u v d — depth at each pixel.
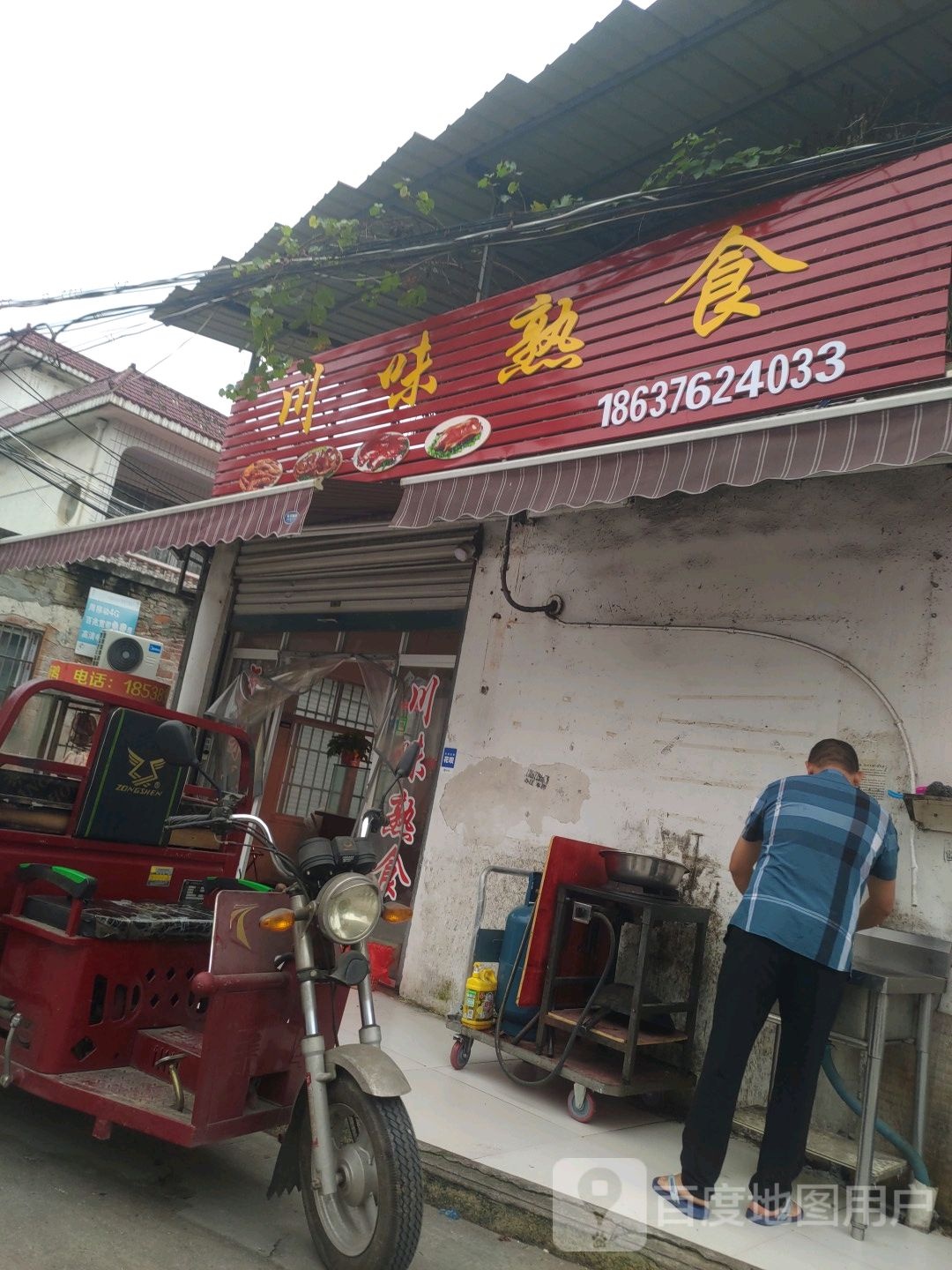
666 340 4.48
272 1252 2.82
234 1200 3.16
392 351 6.05
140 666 8.92
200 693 8.48
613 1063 4.29
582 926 4.59
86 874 3.52
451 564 6.62
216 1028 2.86
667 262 4.57
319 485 5.39
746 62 4.82
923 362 3.54
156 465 16.17
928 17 4.41
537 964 4.34
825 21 4.50
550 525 5.95
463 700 6.08
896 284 3.69
